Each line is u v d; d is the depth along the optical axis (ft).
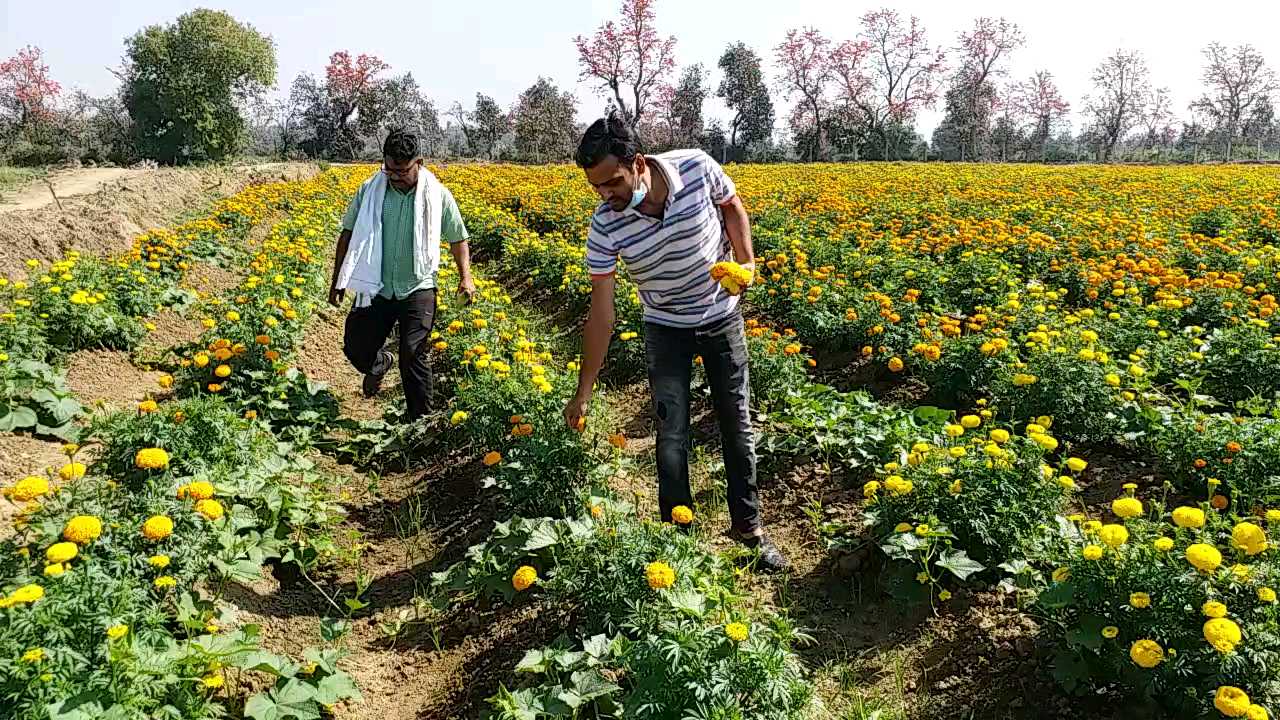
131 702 8.70
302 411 19.65
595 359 12.50
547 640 11.62
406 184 18.86
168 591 11.18
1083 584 10.14
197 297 29.45
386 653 12.17
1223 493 14.42
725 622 10.16
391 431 19.77
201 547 11.96
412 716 10.86
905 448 15.58
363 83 229.25
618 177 11.18
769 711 9.07
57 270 24.73
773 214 48.52
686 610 9.93
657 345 12.87
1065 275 30.22
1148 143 272.72
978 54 236.63
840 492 15.72
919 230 43.57
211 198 60.59
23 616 8.89
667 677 9.05
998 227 39.22
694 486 16.46
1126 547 10.44
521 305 36.52
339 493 17.01
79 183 78.13
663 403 12.83
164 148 183.11
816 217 48.88
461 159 209.77
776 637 9.92
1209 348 20.80
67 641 9.06
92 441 16.65
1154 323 21.97
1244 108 229.86
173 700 9.48
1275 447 13.94
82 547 10.52
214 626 10.98
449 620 12.73
